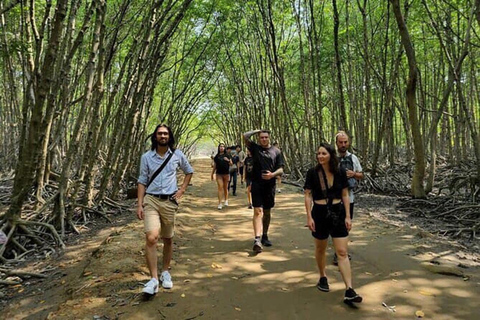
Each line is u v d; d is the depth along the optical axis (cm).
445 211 821
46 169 1015
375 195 1174
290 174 1794
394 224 726
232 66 2030
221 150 912
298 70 2022
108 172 915
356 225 697
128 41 1367
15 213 626
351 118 1647
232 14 1678
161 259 469
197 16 1345
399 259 484
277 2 1625
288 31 1939
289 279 416
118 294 360
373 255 504
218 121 4050
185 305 345
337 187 359
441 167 1770
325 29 1638
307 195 376
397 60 1223
